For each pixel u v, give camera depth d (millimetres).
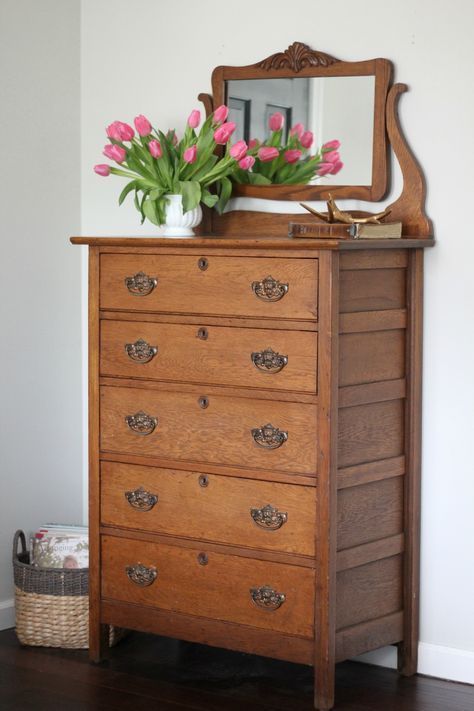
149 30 3623
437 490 3225
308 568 2930
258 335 2951
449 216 3146
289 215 3359
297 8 3330
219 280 3002
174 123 3604
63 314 3770
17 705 3004
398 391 3127
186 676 3219
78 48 3756
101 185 3758
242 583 3041
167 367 3115
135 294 3154
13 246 3580
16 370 3619
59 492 3803
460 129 3109
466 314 3143
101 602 3295
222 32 3479
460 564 3207
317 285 2842
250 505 3006
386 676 3240
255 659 3348
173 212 3289
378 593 3135
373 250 2984
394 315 3088
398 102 3188
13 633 3570
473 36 3068
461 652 3213
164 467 3145
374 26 3205
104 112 3734
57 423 3777
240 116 3428
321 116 3279
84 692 3100
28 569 3410
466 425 3168
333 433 2869
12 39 3529
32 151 3623
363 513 3045
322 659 2928
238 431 3010
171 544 3152
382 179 3193
